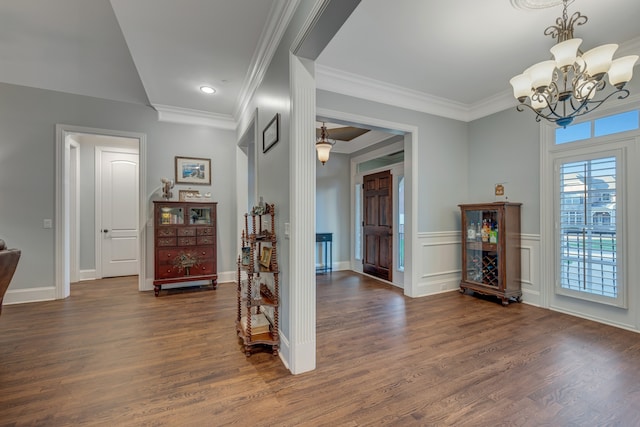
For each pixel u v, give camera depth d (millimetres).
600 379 1997
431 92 3869
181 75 3350
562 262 3373
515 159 3863
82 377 2008
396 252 4867
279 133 2418
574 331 2818
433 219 4199
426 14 2369
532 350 2422
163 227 4109
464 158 4465
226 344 2529
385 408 1702
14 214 3703
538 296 3590
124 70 3781
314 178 2129
